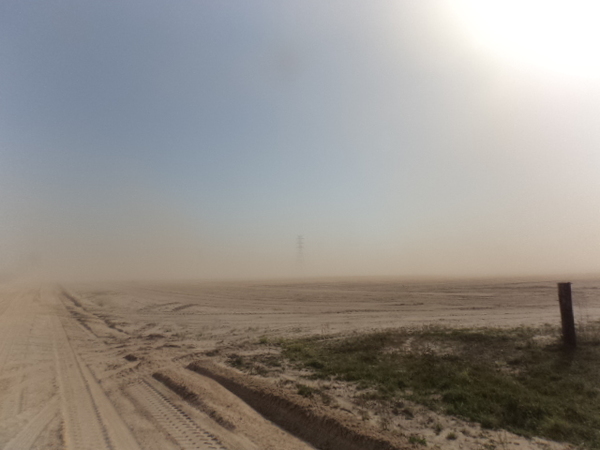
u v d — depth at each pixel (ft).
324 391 31.76
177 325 80.89
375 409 27.27
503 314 83.25
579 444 21.33
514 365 38.50
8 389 34.60
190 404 29.96
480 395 29.14
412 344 50.03
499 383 31.89
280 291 190.70
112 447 21.94
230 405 29.25
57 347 56.13
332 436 23.03
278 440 22.99
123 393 33.24
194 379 36.86
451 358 41.65
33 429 24.84
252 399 30.78
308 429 24.41
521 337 50.24
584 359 38.68
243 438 23.18
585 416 24.81
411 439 21.84
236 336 65.26
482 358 41.47
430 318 80.02
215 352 50.67
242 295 167.94
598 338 46.42
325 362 41.83
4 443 22.68
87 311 111.04
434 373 35.50
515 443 21.63
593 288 148.56
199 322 84.79
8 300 147.02
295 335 64.03
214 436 23.44
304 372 38.83
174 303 133.49
